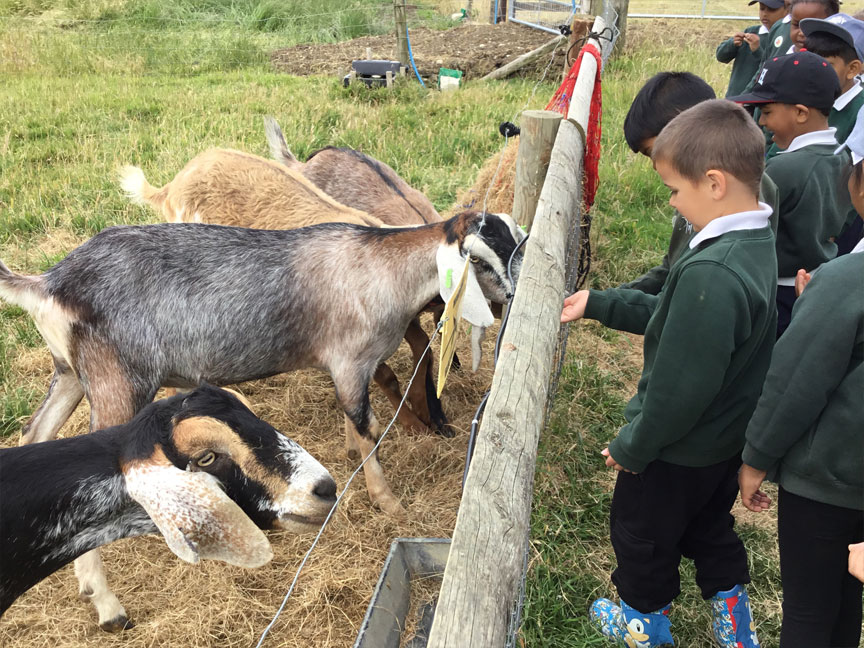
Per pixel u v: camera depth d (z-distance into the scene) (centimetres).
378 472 345
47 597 298
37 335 464
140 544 321
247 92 994
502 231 326
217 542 207
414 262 334
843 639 223
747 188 203
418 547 290
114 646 279
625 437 228
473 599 123
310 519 227
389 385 384
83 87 1055
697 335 198
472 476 148
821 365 188
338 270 335
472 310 325
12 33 1323
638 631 260
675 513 238
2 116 864
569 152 312
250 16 1575
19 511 211
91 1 1566
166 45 1363
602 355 470
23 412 397
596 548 317
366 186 478
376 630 254
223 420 217
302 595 297
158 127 835
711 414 221
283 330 334
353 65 1036
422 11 1736
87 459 221
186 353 323
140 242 318
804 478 203
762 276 201
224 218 427
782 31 532
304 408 420
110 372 314
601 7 813
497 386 174
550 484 344
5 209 625
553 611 281
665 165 212
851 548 182
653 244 589
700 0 1720
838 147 298
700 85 272
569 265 323
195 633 280
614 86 979
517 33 1359
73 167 721
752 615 285
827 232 308
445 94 984
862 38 390
